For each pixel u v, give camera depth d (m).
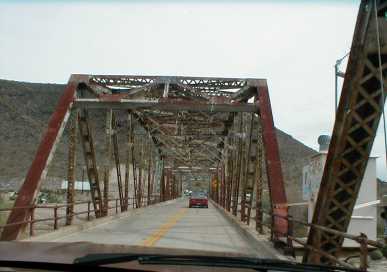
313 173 16.09
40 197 58.28
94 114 106.81
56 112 20.81
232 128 37.56
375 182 14.77
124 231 22.05
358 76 8.11
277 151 19.30
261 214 19.78
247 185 24.39
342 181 8.92
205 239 19.23
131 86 23.25
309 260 9.73
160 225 26.39
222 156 51.00
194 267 4.17
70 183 21.33
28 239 15.79
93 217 27.34
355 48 8.17
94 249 4.64
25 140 112.94
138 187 42.75
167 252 4.80
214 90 23.50
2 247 4.44
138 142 43.38
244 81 22.92
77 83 22.34
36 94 138.62
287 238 13.41
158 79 23.28
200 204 56.66
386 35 7.89
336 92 10.41
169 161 74.75
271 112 20.94
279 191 17.92
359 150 8.63
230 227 25.86
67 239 17.89
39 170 18.86
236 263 4.17
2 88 132.38
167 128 43.19
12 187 83.88
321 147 15.95
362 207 14.38
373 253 13.12
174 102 21.88
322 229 8.76
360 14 8.12
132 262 4.26
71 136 21.72
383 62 8.12
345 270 4.27
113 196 57.25
